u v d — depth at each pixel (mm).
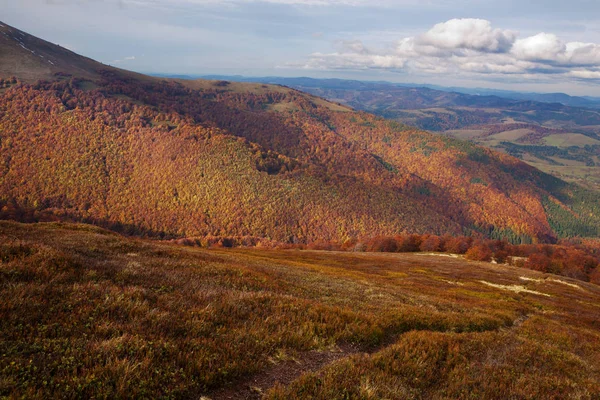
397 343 9531
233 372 6176
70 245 16312
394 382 6684
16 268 9320
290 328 9078
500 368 8852
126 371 5168
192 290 11195
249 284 14969
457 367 8258
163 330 7160
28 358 5188
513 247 98375
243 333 7922
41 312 6836
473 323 15242
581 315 30062
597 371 11539
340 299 15570
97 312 7387
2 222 21234
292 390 5688
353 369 6891
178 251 22906
